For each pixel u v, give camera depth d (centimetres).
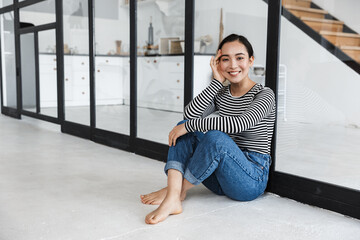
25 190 211
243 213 178
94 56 360
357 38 170
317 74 189
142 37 302
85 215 174
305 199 195
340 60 179
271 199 201
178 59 273
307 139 195
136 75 310
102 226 161
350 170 178
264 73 222
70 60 398
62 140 375
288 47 202
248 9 232
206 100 189
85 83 377
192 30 260
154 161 288
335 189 182
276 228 161
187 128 174
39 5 457
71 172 252
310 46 191
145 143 303
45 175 243
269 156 192
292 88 201
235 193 183
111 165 273
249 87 188
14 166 266
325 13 183
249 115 169
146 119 303
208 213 178
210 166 169
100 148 337
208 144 169
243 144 189
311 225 165
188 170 175
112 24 334
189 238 150
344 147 180
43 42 460
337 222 170
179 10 270
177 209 174
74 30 387
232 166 172
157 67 289
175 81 276
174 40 275
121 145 331
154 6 289
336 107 182
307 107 194
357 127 175
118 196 202
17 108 543
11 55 548
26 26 493
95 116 367
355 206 175
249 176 178
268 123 187
